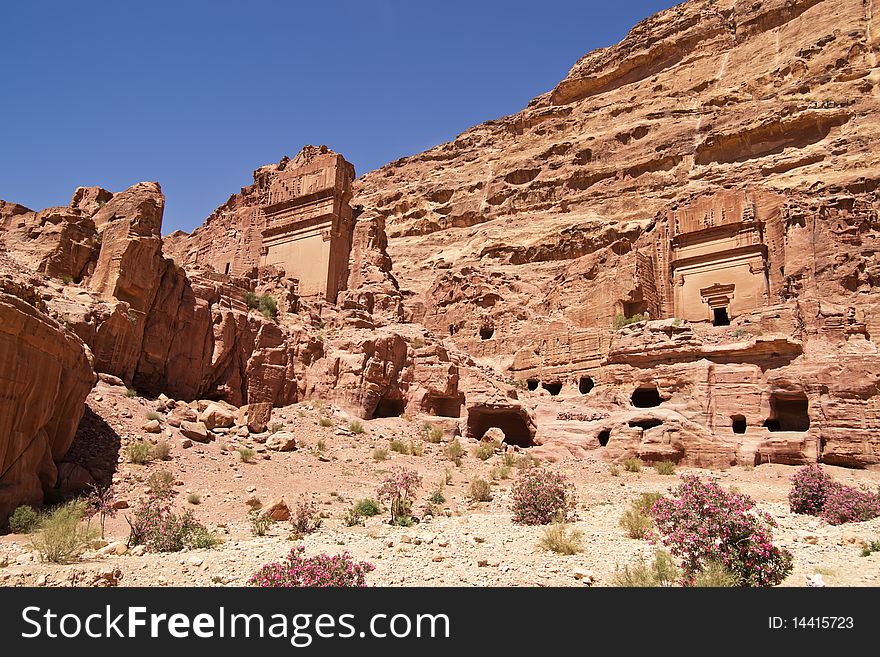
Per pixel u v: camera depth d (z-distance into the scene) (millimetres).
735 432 30781
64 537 12492
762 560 10836
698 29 87750
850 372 28047
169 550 13758
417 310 58375
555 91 101938
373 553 13508
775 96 70625
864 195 44344
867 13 70312
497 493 23594
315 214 48188
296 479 22688
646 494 19719
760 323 35406
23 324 15812
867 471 25859
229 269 52312
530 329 48500
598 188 78125
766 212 45531
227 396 31234
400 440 30656
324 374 34625
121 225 28516
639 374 34125
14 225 30203
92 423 22031
